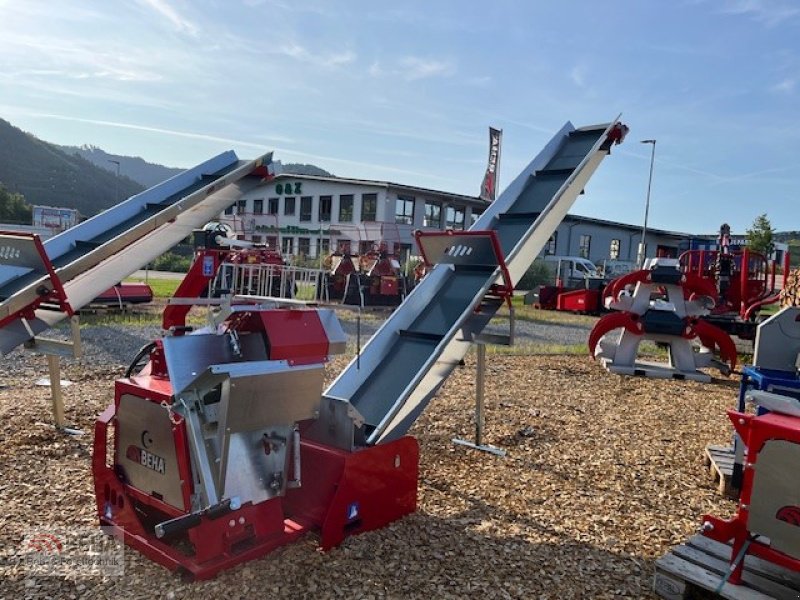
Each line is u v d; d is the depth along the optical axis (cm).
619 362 991
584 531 385
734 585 288
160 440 297
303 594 294
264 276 1387
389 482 374
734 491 455
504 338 434
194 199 496
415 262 2267
